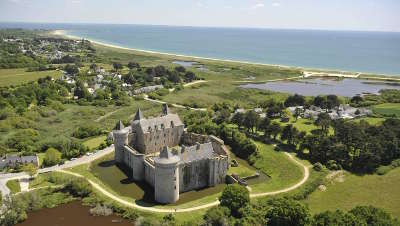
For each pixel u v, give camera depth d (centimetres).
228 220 12988
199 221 13300
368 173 17850
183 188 16500
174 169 14962
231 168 18750
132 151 18175
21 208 13988
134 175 17438
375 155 18075
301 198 15438
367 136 19500
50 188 15900
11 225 13462
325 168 18038
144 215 14075
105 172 18175
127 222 13838
